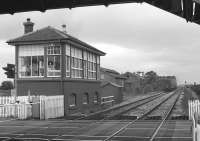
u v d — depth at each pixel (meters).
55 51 34.22
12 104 29.59
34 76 34.78
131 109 39.09
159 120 25.83
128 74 100.44
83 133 19.44
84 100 39.69
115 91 55.38
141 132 19.38
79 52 38.34
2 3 15.43
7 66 23.89
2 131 20.78
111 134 18.84
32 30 39.66
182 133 18.69
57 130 20.94
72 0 14.82
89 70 41.94
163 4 13.94
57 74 33.97
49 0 15.07
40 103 29.02
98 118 28.33
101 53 45.50
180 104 47.28
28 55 35.09
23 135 18.92
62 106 32.56
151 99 63.66
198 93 74.88
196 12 14.59
